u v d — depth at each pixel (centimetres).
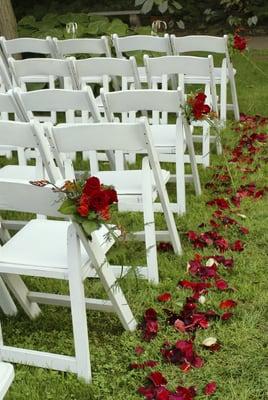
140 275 343
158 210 432
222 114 612
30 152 577
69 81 591
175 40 596
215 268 355
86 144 320
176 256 381
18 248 286
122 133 313
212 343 291
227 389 269
